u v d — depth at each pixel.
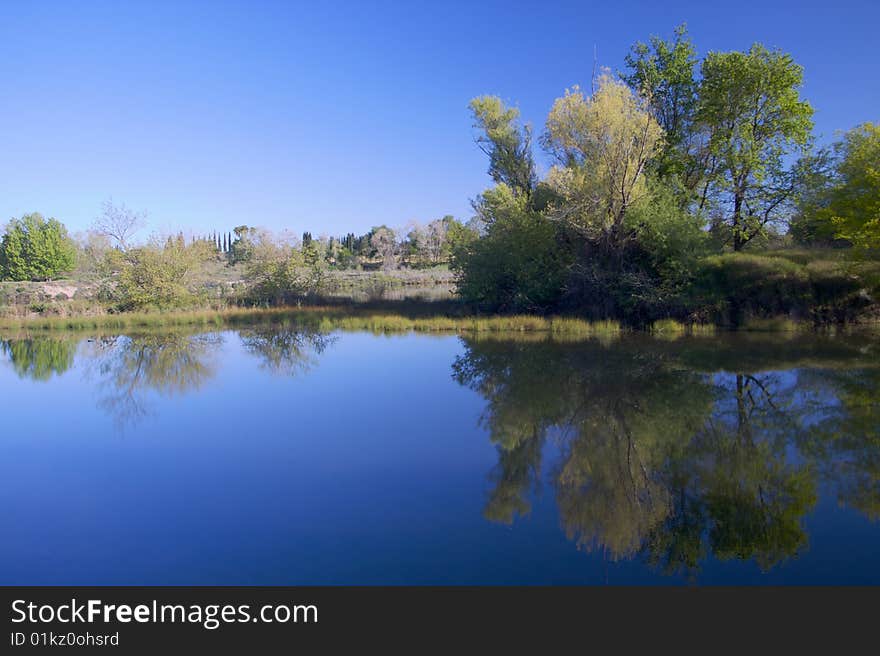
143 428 11.15
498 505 7.38
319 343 22.12
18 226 63.59
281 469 8.81
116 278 32.91
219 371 16.78
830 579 5.55
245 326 27.83
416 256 85.25
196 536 6.68
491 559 6.06
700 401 12.03
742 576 5.65
